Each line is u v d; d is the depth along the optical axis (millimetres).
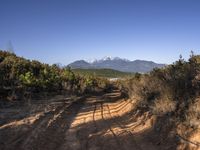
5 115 14148
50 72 30516
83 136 11758
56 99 23484
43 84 25500
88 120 15477
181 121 10570
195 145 8914
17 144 9445
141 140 11109
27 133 11008
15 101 18766
